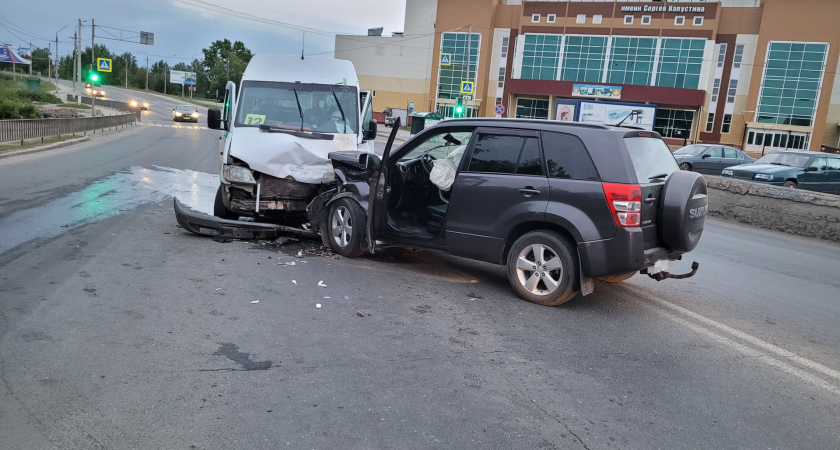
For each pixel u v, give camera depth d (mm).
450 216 5871
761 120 56562
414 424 3141
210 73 138000
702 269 7891
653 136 5660
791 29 54312
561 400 3545
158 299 4887
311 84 8414
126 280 5367
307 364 3811
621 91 57812
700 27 56438
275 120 8023
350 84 8570
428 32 71812
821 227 11953
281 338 4223
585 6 59688
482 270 6754
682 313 5562
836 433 3344
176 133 34844
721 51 57438
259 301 5016
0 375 3408
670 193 5164
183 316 4531
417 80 73188
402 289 5711
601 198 4988
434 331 4586
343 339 4289
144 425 2977
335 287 5609
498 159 5645
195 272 5777
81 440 2816
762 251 9781
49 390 3268
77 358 3684
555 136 5359
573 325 4961
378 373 3750
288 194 7430
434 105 68438
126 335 4090
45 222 7781
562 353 4309
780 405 3670
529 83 60906
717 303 6078
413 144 6289
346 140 7883
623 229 4910
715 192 14414
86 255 6188
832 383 4074
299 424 3066
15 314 4352
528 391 3635
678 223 5098
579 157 5184
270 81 8344
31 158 16484
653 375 4012
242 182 7230
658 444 3102
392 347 4199
